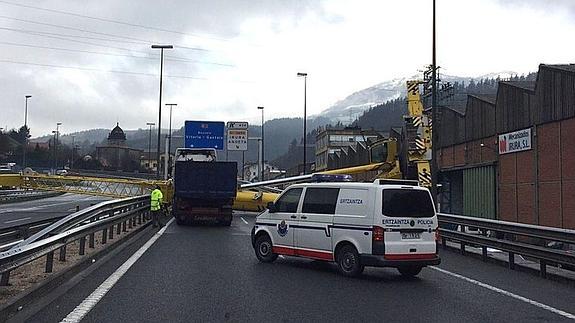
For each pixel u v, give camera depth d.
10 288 9.20
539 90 29.56
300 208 13.59
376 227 11.83
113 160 125.00
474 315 8.52
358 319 8.12
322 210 13.02
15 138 111.12
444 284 11.52
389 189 12.09
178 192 27.45
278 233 14.02
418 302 9.50
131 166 124.06
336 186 12.92
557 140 28.05
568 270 12.80
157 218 26.02
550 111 28.58
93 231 14.46
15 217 31.16
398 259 11.88
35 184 45.28
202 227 26.81
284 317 8.19
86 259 12.95
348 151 66.88
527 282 11.95
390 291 10.55
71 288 10.19
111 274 11.86
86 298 9.27
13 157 102.81
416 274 12.73
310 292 10.28
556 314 8.69
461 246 17.23
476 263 15.23
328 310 8.72
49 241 10.02
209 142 46.78
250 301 9.34
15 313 8.04
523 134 31.08
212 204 28.03
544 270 12.62
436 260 12.34
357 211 12.24
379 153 31.75
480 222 15.87
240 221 32.47
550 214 28.59
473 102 37.50
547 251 12.38
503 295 10.31
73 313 8.16
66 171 84.19
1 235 13.08
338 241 12.44
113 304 8.88
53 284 10.12
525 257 14.66
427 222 12.34
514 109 32.09
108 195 43.31
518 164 31.75
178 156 33.59
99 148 125.75
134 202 22.50
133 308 8.61
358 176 46.03
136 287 10.40
